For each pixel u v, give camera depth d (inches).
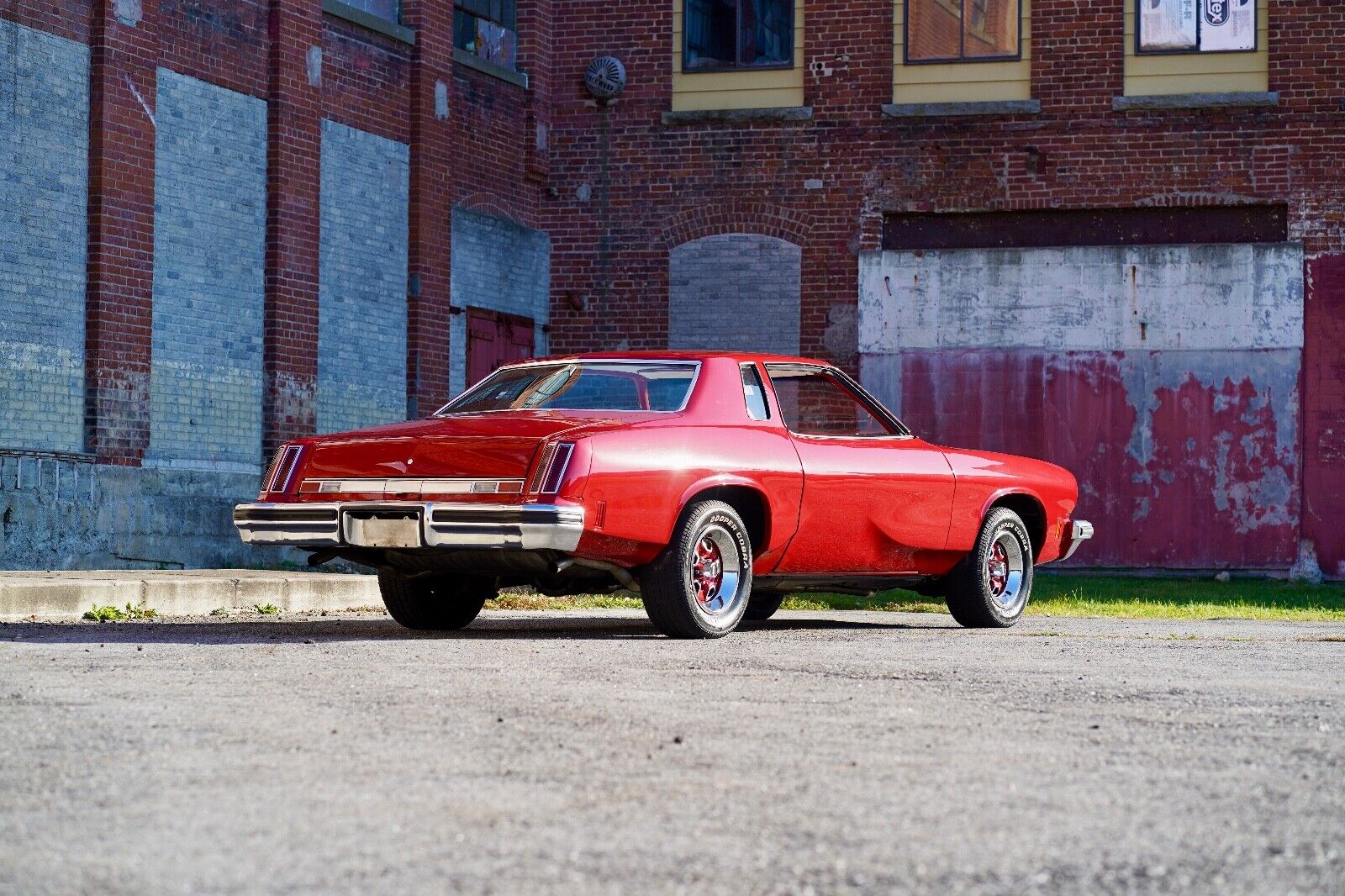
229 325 578.9
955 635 321.7
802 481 323.3
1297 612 457.7
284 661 242.5
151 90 543.5
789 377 334.6
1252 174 703.1
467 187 706.2
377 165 653.9
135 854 117.7
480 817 130.7
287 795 138.9
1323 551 696.4
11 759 155.1
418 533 287.9
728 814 132.4
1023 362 719.7
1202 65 708.0
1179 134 708.7
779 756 158.9
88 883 109.0
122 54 530.9
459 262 701.3
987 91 725.9
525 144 749.3
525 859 116.9
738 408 319.6
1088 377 715.4
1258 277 701.9
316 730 173.2
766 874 112.7
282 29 597.9
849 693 207.5
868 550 339.6
